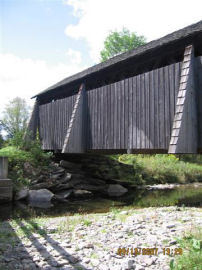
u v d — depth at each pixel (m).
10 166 9.96
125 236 3.88
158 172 14.90
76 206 8.08
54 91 11.93
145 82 7.12
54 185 9.88
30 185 9.48
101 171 12.53
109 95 8.35
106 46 26.00
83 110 9.41
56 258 3.12
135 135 7.29
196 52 6.40
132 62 7.84
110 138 8.19
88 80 9.71
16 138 12.04
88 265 2.89
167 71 6.53
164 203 8.22
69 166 11.62
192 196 9.81
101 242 3.66
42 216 6.49
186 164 17.23
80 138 9.22
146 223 4.64
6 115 22.94
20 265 2.94
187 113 5.74
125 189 11.72
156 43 7.24
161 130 6.55
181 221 4.65
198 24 6.59
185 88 5.77
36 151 11.03
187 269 2.51
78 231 4.33
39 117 12.94
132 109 7.46
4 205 8.17
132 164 14.58
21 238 4.04
